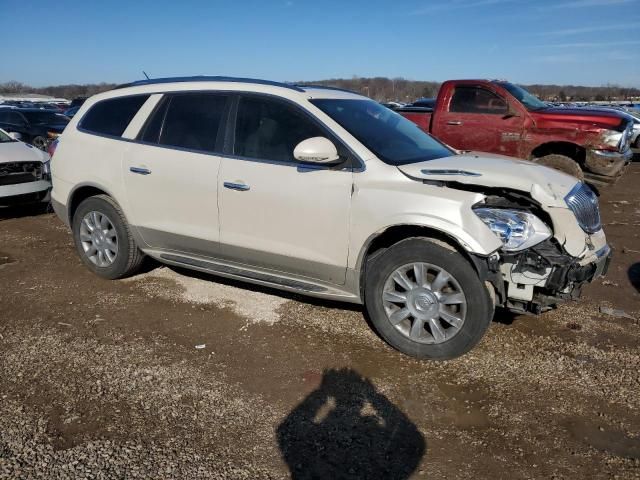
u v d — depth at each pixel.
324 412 3.02
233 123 4.21
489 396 3.18
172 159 4.40
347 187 3.65
